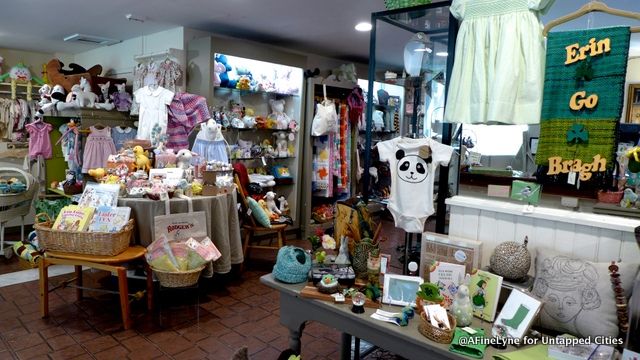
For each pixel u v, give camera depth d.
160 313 3.02
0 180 4.40
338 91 5.50
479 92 1.82
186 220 2.96
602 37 1.55
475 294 1.68
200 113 4.07
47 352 2.49
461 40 1.89
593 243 1.65
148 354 2.51
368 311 1.71
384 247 2.91
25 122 5.65
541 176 1.85
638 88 1.73
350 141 5.59
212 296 3.43
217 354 2.54
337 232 2.11
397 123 3.14
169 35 4.59
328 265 1.99
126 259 2.75
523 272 1.67
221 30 4.52
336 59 6.03
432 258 1.90
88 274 3.82
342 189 5.48
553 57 1.66
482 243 1.89
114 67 5.59
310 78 5.02
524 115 1.74
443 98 2.48
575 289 1.52
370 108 2.63
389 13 2.42
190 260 2.84
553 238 1.74
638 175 1.67
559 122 1.67
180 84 4.31
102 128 4.67
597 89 1.58
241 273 3.90
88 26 4.50
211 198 3.24
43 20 4.28
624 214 1.69
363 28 4.26
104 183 3.07
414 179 2.20
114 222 2.81
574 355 1.36
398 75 2.81
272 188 5.20
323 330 2.91
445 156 2.11
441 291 1.78
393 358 2.52
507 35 1.75
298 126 5.11
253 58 4.52
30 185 4.28
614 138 1.56
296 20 4.02
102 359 2.44
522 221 1.82
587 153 1.62
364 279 1.92
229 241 3.49
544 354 1.42
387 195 2.55
